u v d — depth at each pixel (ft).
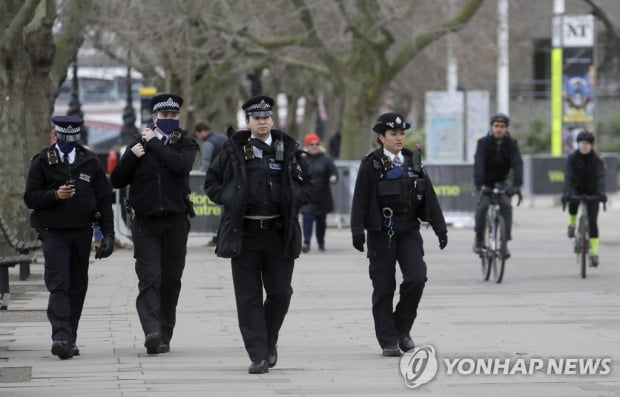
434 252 181.47
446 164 230.07
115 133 502.79
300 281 141.28
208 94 314.14
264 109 78.69
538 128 454.40
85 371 80.64
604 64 447.83
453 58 333.01
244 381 76.64
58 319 85.76
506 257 137.59
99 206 88.43
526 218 262.26
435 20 301.22
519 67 489.26
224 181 78.74
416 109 509.35
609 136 445.78
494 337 95.86
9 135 142.00
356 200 86.63
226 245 77.92
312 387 74.49
